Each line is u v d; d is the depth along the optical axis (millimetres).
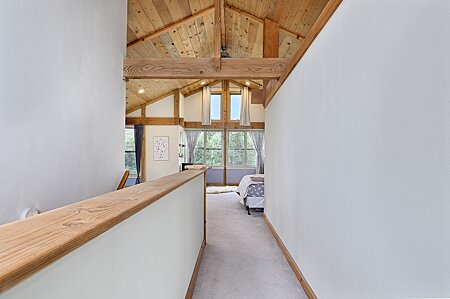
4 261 418
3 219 1558
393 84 1083
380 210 1175
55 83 2010
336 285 1656
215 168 10438
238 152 10508
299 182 2561
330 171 1765
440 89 846
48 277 503
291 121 2908
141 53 5680
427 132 902
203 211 3400
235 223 4727
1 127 1544
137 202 919
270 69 3488
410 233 984
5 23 1562
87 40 2475
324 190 1877
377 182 1200
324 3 3635
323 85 1905
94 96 2615
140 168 9273
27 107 1736
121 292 849
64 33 2121
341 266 1585
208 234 4062
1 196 1544
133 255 955
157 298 1257
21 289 434
